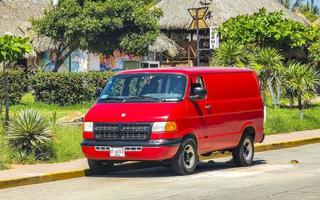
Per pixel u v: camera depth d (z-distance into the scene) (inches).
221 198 588.4
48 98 1552.7
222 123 789.9
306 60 1898.4
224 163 868.0
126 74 776.3
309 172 757.3
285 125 1243.2
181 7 2637.8
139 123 720.3
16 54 992.9
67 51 2442.2
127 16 2101.4
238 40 1612.9
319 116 1375.5
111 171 793.6
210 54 2506.2
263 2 2738.7
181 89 745.0
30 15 2432.3
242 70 840.9
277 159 904.9
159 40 2406.5
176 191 631.2
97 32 2069.4
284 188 637.9
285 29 1612.9
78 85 1558.8
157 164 848.3
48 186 689.6
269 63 1530.5
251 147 843.4
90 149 740.0
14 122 829.2
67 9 2082.9
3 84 1488.7
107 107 747.4
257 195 600.7
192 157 750.5
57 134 926.4
